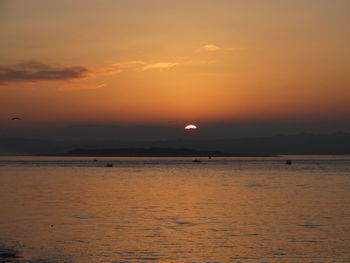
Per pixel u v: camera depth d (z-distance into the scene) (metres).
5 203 72.75
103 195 88.00
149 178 150.38
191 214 59.06
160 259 34.59
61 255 35.28
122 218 55.34
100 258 34.59
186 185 116.38
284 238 42.19
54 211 62.25
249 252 36.81
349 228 47.62
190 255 35.81
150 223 51.25
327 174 173.00
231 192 94.12
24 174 179.88
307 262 33.84
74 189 103.69
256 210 63.06
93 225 49.78
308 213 59.78
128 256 35.34
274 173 183.25
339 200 76.50
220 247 38.47
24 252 36.16
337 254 36.12
